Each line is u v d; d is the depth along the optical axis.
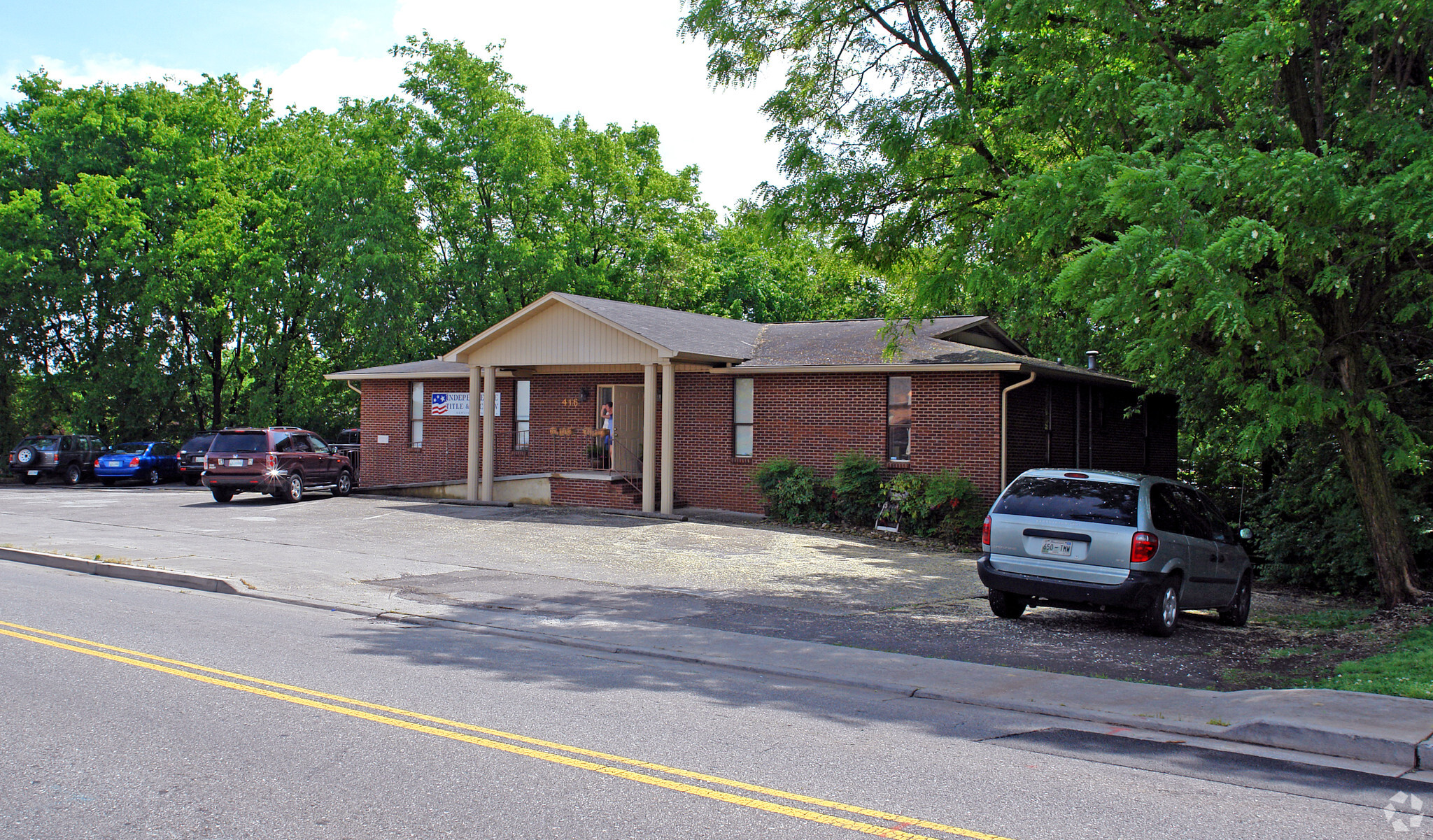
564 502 25.00
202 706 7.03
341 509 24.08
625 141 44.31
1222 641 10.65
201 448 36.31
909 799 5.46
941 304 15.35
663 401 22.72
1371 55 11.29
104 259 39.81
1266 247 8.81
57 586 12.69
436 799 5.26
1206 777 6.05
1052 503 11.04
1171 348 10.20
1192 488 12.02
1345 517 15.13
